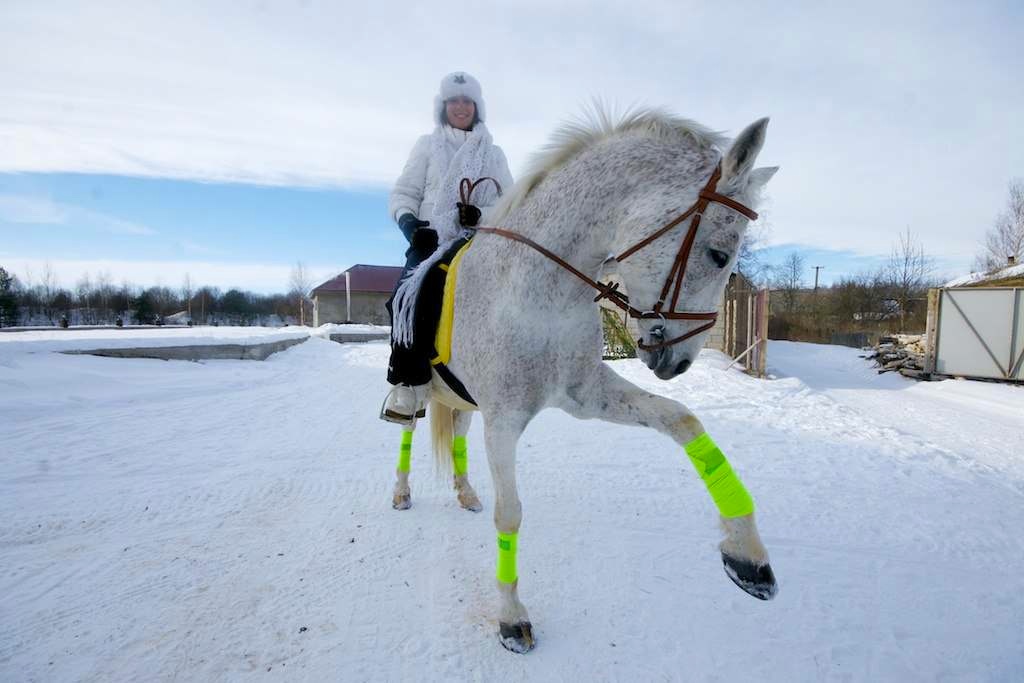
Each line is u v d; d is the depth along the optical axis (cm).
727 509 199
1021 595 269
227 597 256
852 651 227
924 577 284
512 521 227
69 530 321
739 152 175
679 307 188
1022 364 1040
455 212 302
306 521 339
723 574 283
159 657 216
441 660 218
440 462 347
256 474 421
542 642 230
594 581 275
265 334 1334
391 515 349
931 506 378
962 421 728
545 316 220
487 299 234
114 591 259
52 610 244
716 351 1338
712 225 182
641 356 203
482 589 268
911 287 2889
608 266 249
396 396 291
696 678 211
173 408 645
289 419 607
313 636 230
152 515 343
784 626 242
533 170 237
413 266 288
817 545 318
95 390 691
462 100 330
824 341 2603
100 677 204
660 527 338
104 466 432
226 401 698
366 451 488
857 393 995
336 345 1553
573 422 600
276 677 206
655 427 213
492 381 226
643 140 209
